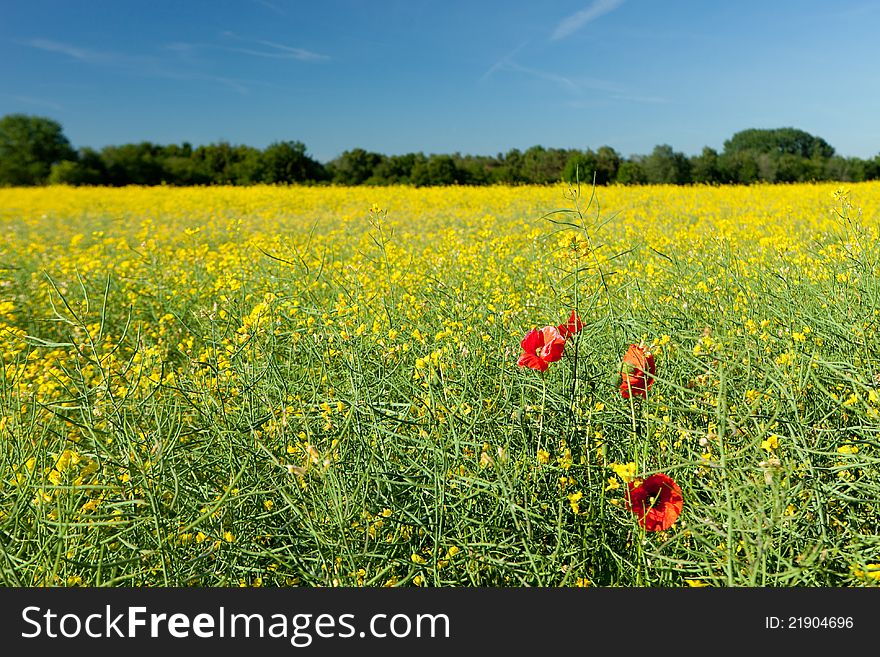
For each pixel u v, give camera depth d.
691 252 5.54
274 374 2.74
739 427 2.33
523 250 7.25
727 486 1.86
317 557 2.03
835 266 4.07
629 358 2.52
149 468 2.07
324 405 2.53
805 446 2.11
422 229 11.84
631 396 2.30
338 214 16.16
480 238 8.11
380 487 2.15
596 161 39.34
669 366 2.89
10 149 48.34
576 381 2.53
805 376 2.50
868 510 2.13
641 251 5.67
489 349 3.33
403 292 4.77
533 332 2.52
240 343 2.95
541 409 2.41
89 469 2.50
